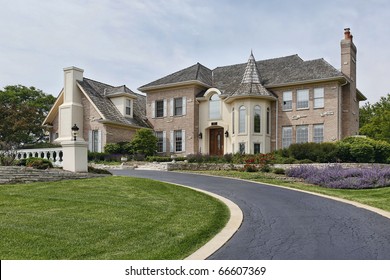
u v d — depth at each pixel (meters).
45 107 48.34
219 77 36.50
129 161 29.81
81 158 17.50
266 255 7.20
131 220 9.26
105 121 32.00
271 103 32.56
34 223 8.59
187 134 34.31
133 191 13.33
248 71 32.41
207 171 23.17
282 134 32.03
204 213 10.49
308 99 31.12
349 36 31.89
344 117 31.28
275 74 33.47
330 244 7.86
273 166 23.73
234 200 12.86
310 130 30.84
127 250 7.23
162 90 36.03
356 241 8.07
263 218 10.23
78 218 9.20
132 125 34.31
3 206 10.27
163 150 35.59
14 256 6.68
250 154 27.78
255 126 31.31
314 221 9.88
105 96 35.47
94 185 14.08
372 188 16.16
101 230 8.31
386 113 42.31
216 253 7.32
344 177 17.89
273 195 13.94
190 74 35.12
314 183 17.83
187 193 13.57
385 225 9.44
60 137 33.66
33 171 15.04
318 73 30.94
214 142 34.28
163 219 9.56
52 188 13.16
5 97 46.19
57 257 6.75
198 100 34.50
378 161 25.62
